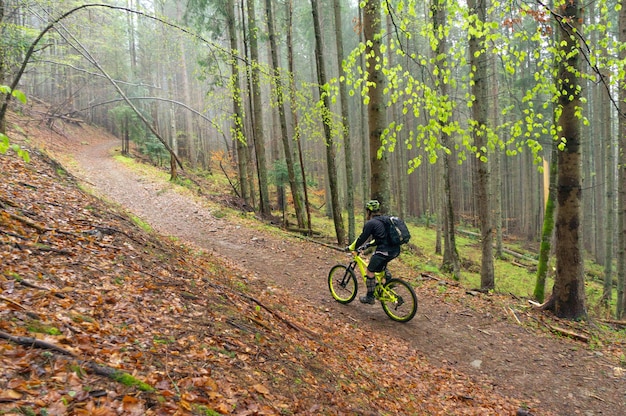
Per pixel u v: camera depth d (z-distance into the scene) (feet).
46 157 32.45
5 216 14.99
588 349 20.45
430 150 16.56
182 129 130.72
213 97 46.98
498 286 44.70
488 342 20.74
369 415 11.04
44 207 18.95
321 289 26.58
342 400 11.24
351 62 15.28
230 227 41.14
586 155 77.41
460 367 18.22
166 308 12.57
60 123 103.50
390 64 56.08
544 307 25.08
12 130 51.93
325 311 22.35
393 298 21.42
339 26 42.32
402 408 12.93
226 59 33.47
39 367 7.36
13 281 10.59
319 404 10.43
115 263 14.92
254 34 48.01
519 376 17.79
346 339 18.30
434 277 32.04
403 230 20.75
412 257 43.60
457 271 35.42
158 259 17.78
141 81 103.50
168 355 9.70
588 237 80.69
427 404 14.21
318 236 48.67
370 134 35.19
